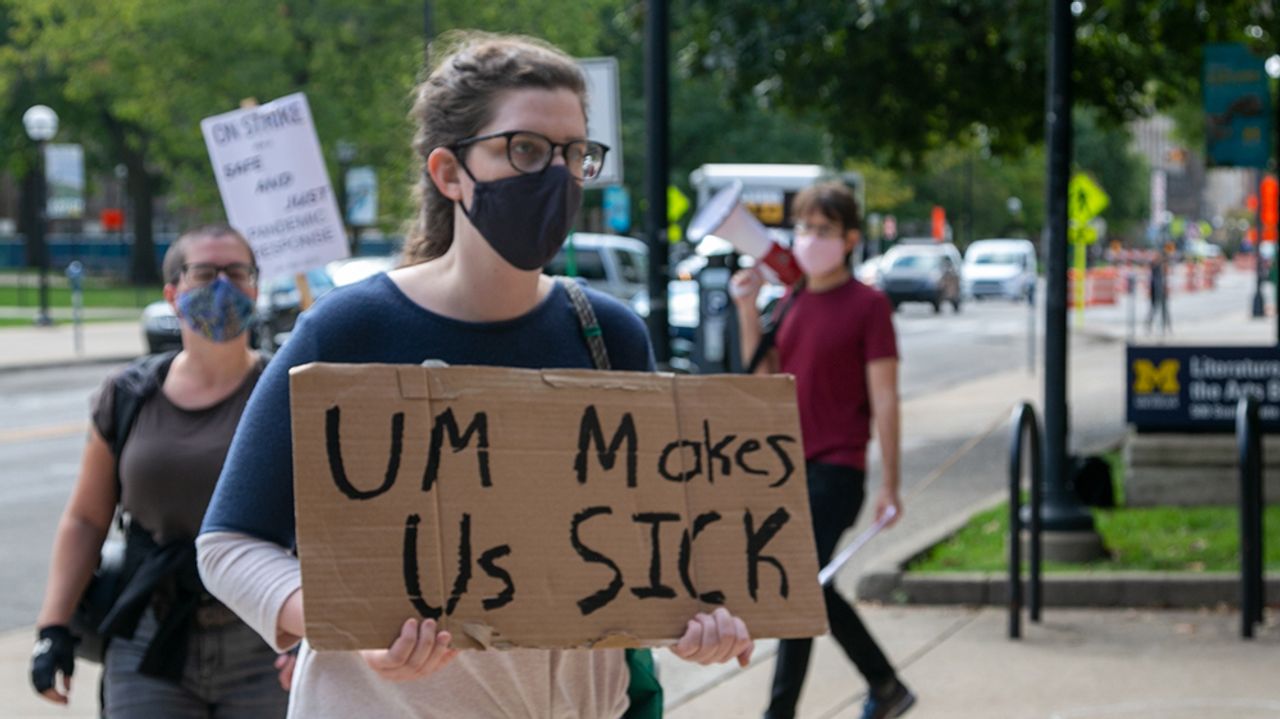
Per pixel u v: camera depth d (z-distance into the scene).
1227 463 10.12
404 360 2.48
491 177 2.44
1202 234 86.38
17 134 53.16
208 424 3.86
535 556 2.34
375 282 2.53
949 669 6.77
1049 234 8.70
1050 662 6.84
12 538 10.88
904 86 15.43
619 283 22.64
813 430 5.53
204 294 3.85
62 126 52.75
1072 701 6.25
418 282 2.54
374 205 37.22
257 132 6.26
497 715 2.53
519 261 2.46
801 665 5.54
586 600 2.37
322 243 6.29
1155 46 15.76
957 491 12.05
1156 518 9.70
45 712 6.59
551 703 2.58
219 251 3.90
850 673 6.85
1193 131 32.50
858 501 5.56
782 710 5.54
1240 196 180.00
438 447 2.31
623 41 52.91
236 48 36.44
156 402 3.88
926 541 8.94
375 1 36.88
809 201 5.52
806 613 2.51
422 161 2.60
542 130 2.43
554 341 2.59
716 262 14.62
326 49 36.56
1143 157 112.56
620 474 2.43
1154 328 36.06
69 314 37.44
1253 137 14.04
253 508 2.39
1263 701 6.18
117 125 52.47
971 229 84.62
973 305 52.12
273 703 3.81
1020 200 85.94
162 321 24.38
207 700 3.81
